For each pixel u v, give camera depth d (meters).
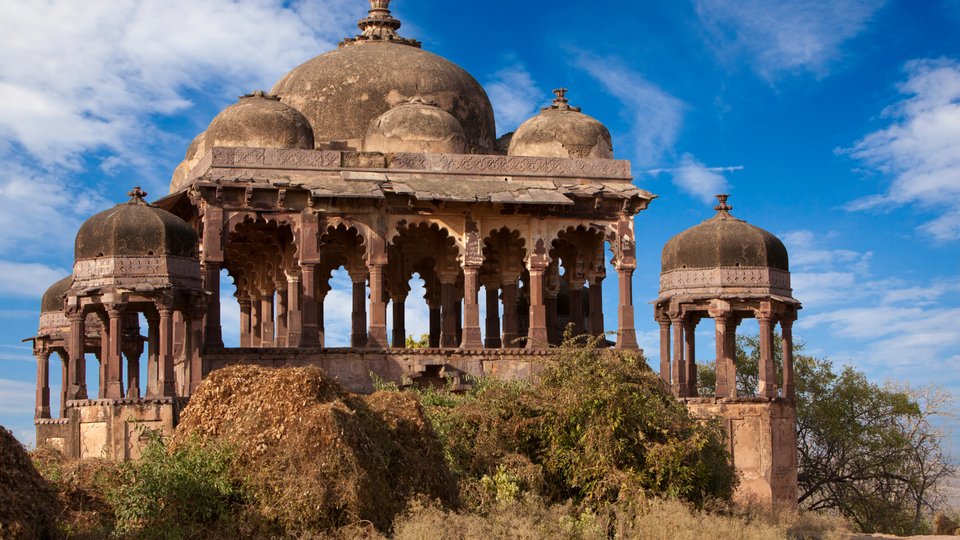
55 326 31.45
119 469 17.05
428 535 15.72
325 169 26.53
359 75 28.91
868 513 30.58
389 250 29.36
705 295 26.14
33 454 18.38
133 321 30.55
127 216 23.48
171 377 23.14
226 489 16.34
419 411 18.06
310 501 16.12
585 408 19.92
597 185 27.80
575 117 28.58
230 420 17.22
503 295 28.67
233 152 26.06
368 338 26.06
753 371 33.03
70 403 22.69
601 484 19.25
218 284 25.39
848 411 31.70
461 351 25.89
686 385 26.80
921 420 31.69
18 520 14.42
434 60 29.86
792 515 22.27
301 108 28.88
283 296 28.91
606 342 29.05
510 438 20.06
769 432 25.30
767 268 26.22
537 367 26.20
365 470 16.58
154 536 15.89
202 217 25.81
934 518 29.62
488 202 26.41
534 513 17.70
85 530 15.98
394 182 26.59
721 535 18.08
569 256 29.97
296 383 17.03
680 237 26.88
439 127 27.59
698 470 19.97
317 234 25.97
